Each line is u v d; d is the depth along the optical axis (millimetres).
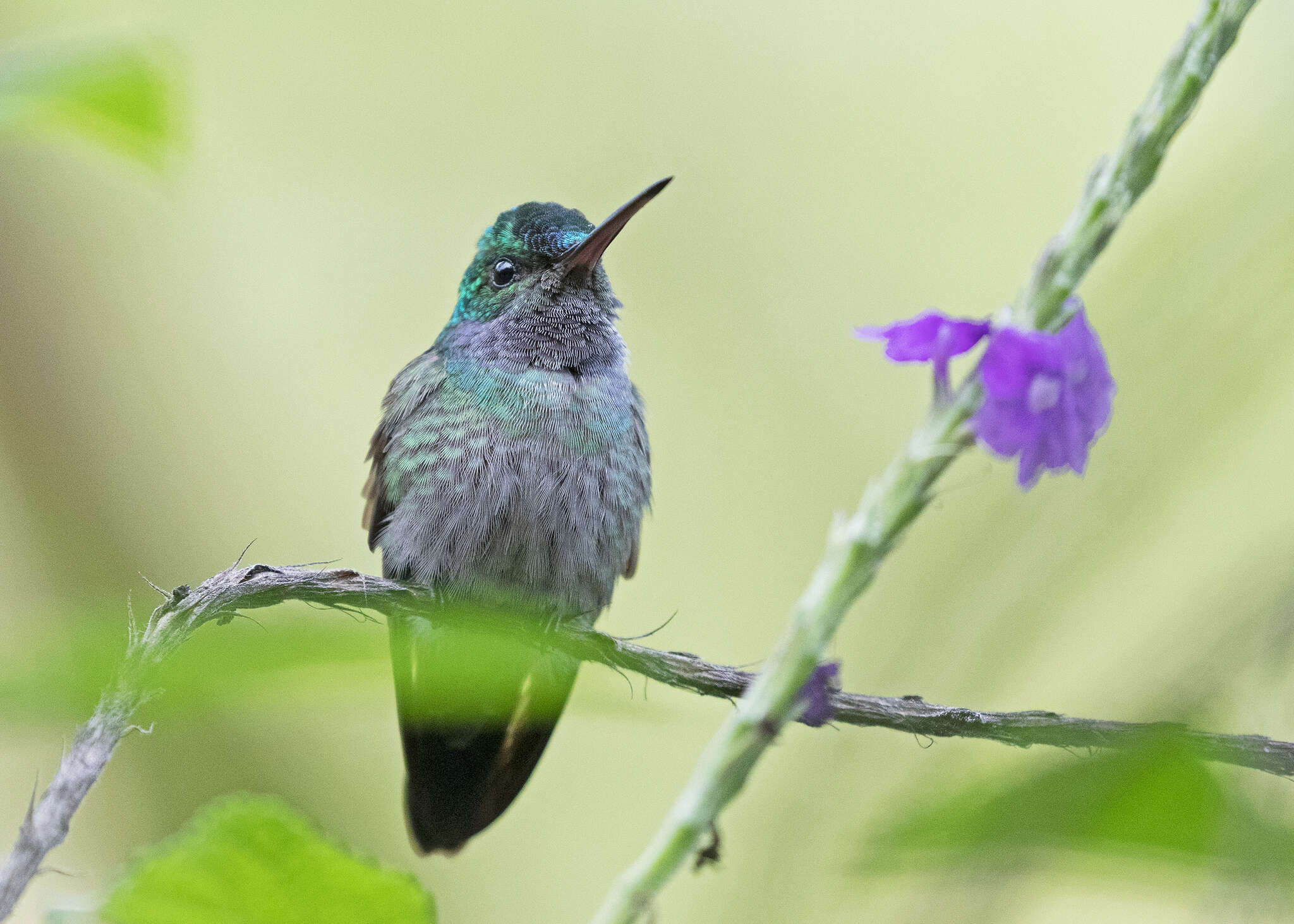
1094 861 431
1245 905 410
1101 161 802
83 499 3967
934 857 394
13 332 4004
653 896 732
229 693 461
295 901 625
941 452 782
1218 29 792
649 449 2844
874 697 1127
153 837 2850
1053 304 786
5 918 589
